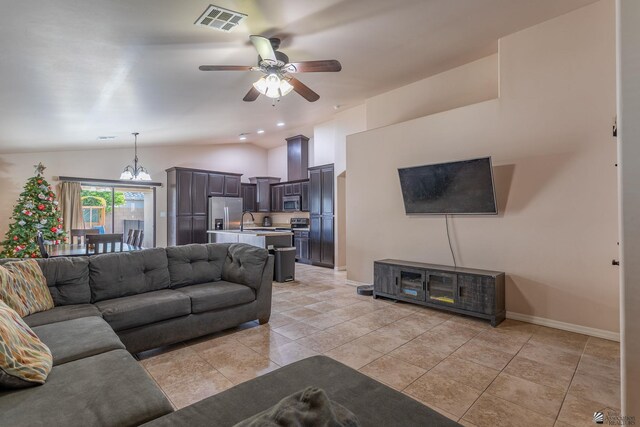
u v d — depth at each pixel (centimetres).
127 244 572
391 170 480
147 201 805
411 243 456
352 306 415
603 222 304
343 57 375
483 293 346
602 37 303
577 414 192
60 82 333
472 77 421
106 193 750
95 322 223
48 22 233
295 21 283
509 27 339
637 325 130
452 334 318
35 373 143
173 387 224
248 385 145
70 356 173
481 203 371
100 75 329
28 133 497
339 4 263
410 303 425
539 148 340
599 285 306
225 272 364
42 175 624
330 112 650
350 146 541
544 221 338
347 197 547
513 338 306
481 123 384
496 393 215
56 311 247
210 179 828
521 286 353
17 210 557
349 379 150
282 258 561
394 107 509
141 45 281
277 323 353
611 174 300
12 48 261
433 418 121
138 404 132
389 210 484
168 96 416
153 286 312
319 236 743
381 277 444
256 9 257
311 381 148
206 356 272
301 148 852
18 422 118
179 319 287
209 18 254
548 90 334
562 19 324
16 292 232
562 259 327
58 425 118
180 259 340
